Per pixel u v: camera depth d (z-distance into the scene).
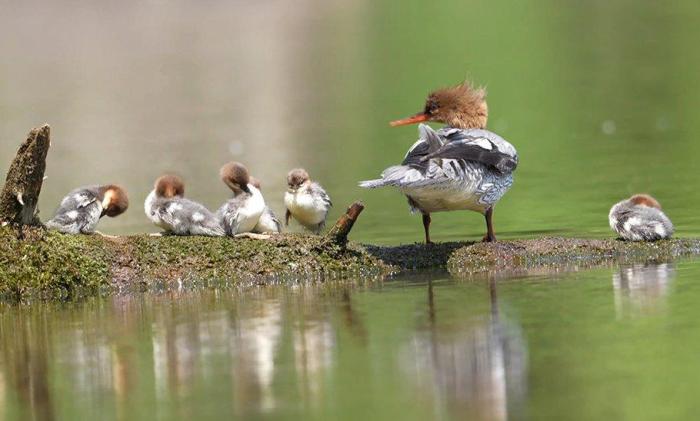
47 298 14.76
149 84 44.09
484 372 10.77
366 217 21.36
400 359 11.30
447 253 15.66
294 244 15.39
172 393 10.58
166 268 15.02
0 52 51.31
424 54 47.28
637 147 29.00
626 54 45.16
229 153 30.62
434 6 58.72
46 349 12.30
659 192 22.45
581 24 53.03
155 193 15.71
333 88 41.41
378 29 53.44
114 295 14.86
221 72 46.22
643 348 11.28
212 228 15.39
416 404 9.99
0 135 33.81
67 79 45.19
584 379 10.45
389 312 13.21
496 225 19.86
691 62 42.62
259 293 14.62
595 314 12.66
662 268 15.06
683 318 12.30
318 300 14.02
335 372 10.98
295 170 16.31
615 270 15.07
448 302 13.59
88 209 15.30
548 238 16.25
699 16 53.19
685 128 31.59
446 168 14.76
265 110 37.91
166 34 53.94
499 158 15.22
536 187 23.88
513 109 36.34
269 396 10.35
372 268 15.42
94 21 56.47
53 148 32.41
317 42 51.38
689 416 9.41
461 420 9.57
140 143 32.78
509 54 46.25
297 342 12.09
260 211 15.46
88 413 10.16
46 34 54.16
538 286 14.24
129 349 12.13
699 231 17.86
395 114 35.62
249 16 57.41
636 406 9.70
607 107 35.66
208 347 12.05
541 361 11.02
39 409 10.35
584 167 26.44
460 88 17.22
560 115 34.81
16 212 14.88
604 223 19.45
